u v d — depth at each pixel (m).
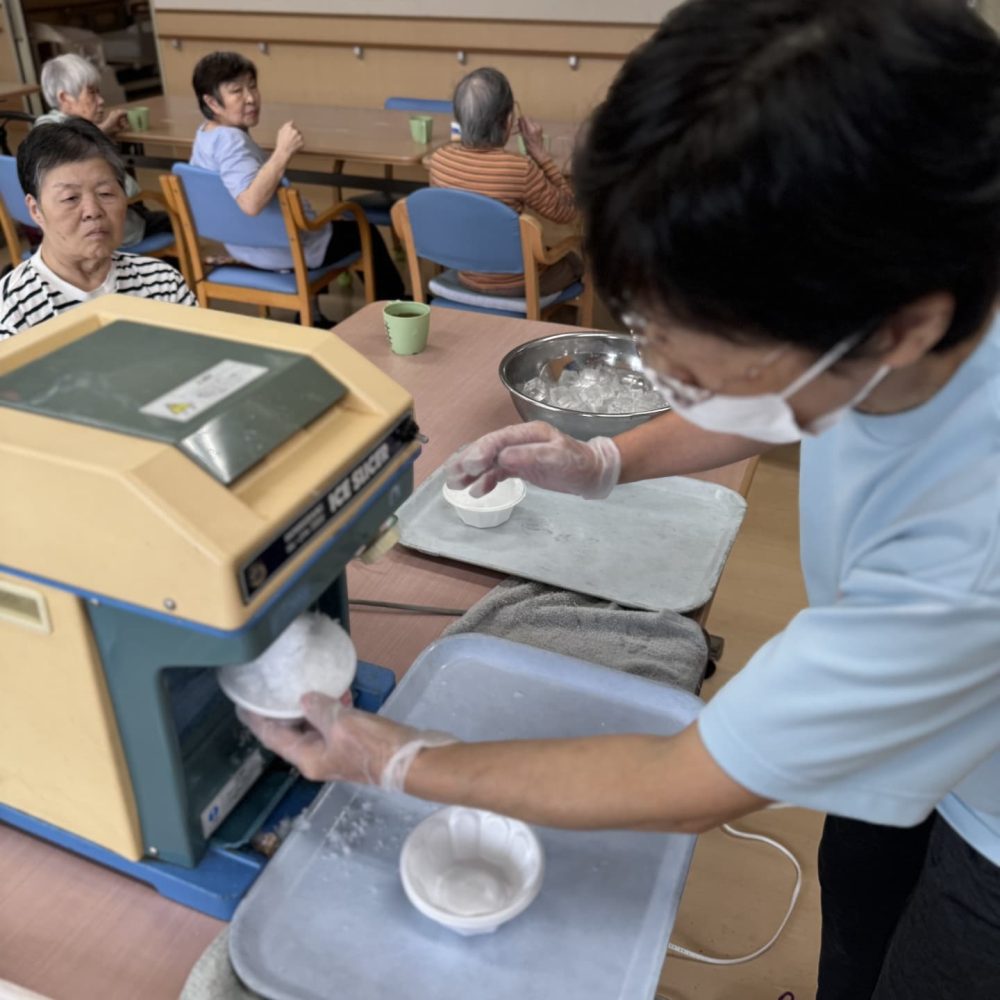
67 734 0.71
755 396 0.54
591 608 1.09
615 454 1.05
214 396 0.69
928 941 0.86
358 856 0.79
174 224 3.51
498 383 1.67
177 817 0.73
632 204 0.45
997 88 0.43
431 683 0.97
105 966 0.72
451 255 2.86
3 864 0.81
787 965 1.53
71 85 3.49
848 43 0.41
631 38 4.38
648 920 0.75
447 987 0.69
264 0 5.09
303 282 3.21
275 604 0.64
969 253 0.45
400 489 0.79
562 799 0.63
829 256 0.43
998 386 0.59
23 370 0.72
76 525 0.61
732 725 0.58
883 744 0.56
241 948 0.71
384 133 3.77
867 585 0.56
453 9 4.68
